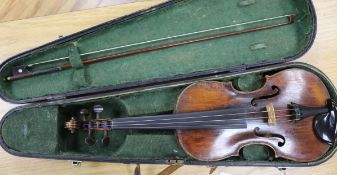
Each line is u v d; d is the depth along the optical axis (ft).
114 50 2.08
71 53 2.02
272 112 2.04
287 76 2.10
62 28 2.42
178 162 2.06
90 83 2.07
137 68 2.10
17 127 2.02
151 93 2.14
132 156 2.10
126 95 2.12
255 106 2.08
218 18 2.12
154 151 2.11
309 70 2.15
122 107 2.18
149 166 2.36
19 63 2.04
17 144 2.01
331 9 2.44
